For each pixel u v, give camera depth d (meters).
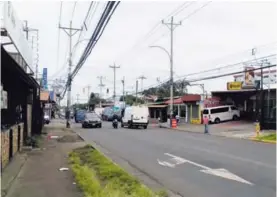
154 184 11.07
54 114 106.25
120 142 25.16
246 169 13.81
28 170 12.08
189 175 12.59
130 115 45.75
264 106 41.25
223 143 25.17
